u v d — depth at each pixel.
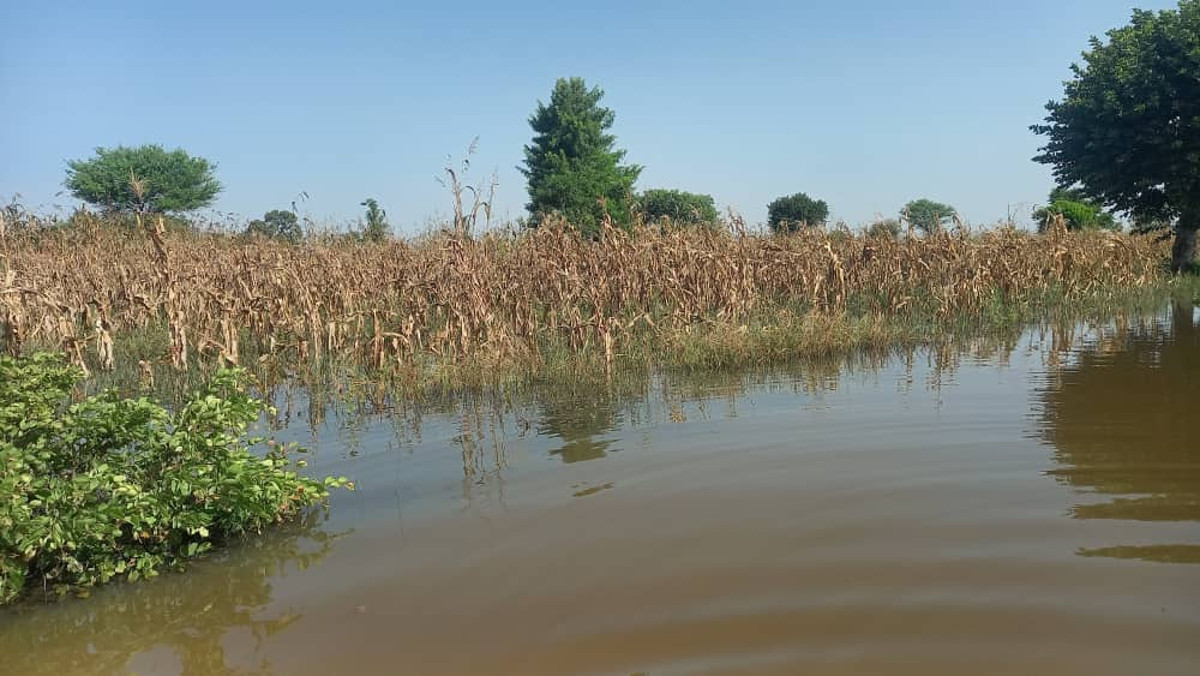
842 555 4.44
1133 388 8.18
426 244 14.52
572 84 39.72
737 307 12.53
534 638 3.74
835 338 11.27
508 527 5.13
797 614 3.83
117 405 5.28
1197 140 19.80
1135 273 18.94
